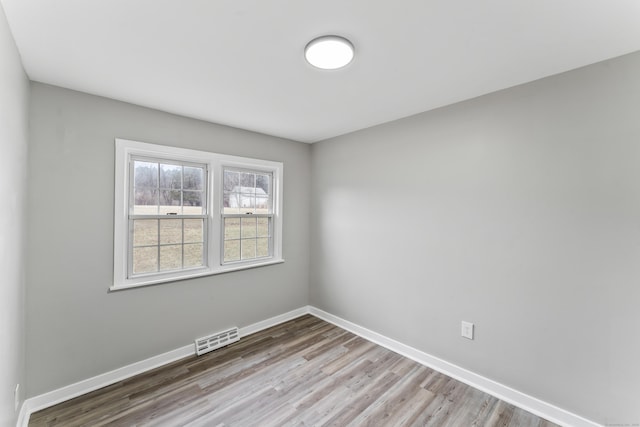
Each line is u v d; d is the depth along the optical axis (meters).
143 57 1.65
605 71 1.67
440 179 2.44
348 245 3.26
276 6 1.22
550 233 1.88
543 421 1.85
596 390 1.71
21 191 1.69
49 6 1.21
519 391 2.01
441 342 2.44
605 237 1.68
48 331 1.98
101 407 1.96
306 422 1.84
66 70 1.79
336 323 3.41
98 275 2.19
